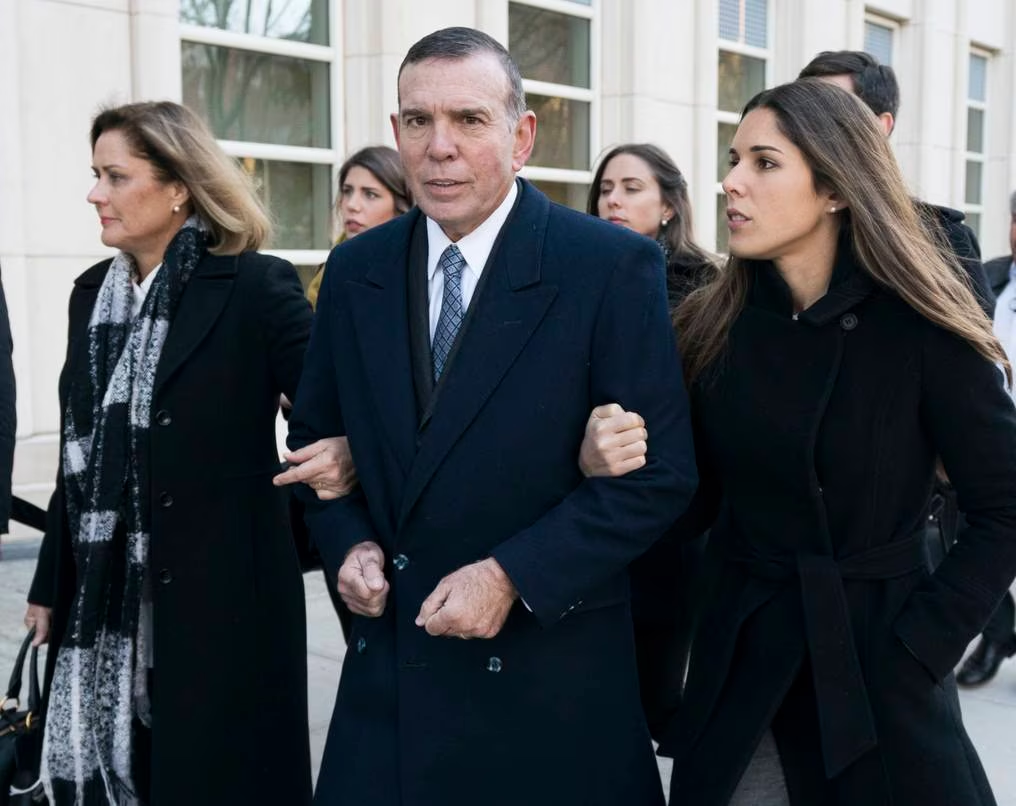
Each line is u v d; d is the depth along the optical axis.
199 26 6.43
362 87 7.14
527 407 1.80
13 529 5.91
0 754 2.41
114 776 2.37
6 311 2.55
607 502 1.76
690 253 3.27
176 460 2.37
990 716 3.87
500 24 7.80
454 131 1.78
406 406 1.86
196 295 2.42
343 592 1.87
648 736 1.96
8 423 2.48
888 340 1.84
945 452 1.85
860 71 3.01
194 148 2.43
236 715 2.42
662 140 9.15
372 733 1.89
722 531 2.08
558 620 1.78
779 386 1.88
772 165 1.85
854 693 1.80
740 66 10.34
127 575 2.36
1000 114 14.39
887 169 1.84
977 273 2.19
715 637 1.97
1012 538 1.81
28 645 2.53
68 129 5.81
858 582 1.86
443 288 1.90
